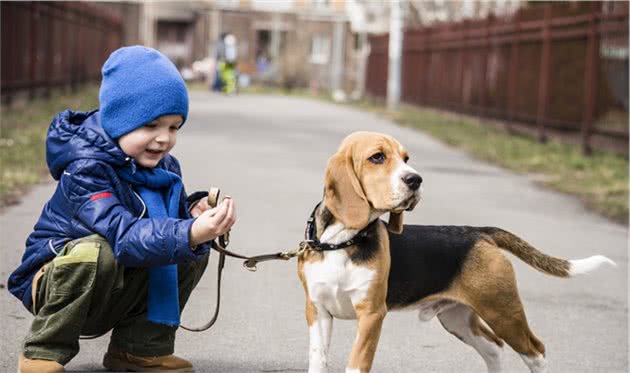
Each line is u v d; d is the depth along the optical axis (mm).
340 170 4703
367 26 50938
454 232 5211
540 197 13125
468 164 16625
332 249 4656
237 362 5516
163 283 4762
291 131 20922
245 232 9164
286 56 57844
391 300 5004
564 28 19906
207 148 16078
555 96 20375
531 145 20062
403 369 5648
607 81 17781
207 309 6605
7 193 10516
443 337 6375
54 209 4719
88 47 34344
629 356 6176
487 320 5191
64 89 28578
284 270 7820
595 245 9930
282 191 11781
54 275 4496
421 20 46000
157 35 61750
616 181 14305
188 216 4973
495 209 11719
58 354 4617
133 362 4988
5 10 19641
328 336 4832
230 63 42125
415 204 4641
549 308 7281
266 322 6371
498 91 24891
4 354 5344
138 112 4586
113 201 4566
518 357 6098
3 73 19625
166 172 4871
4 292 6605
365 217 4617
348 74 58938
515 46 23250
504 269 5156
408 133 22906
